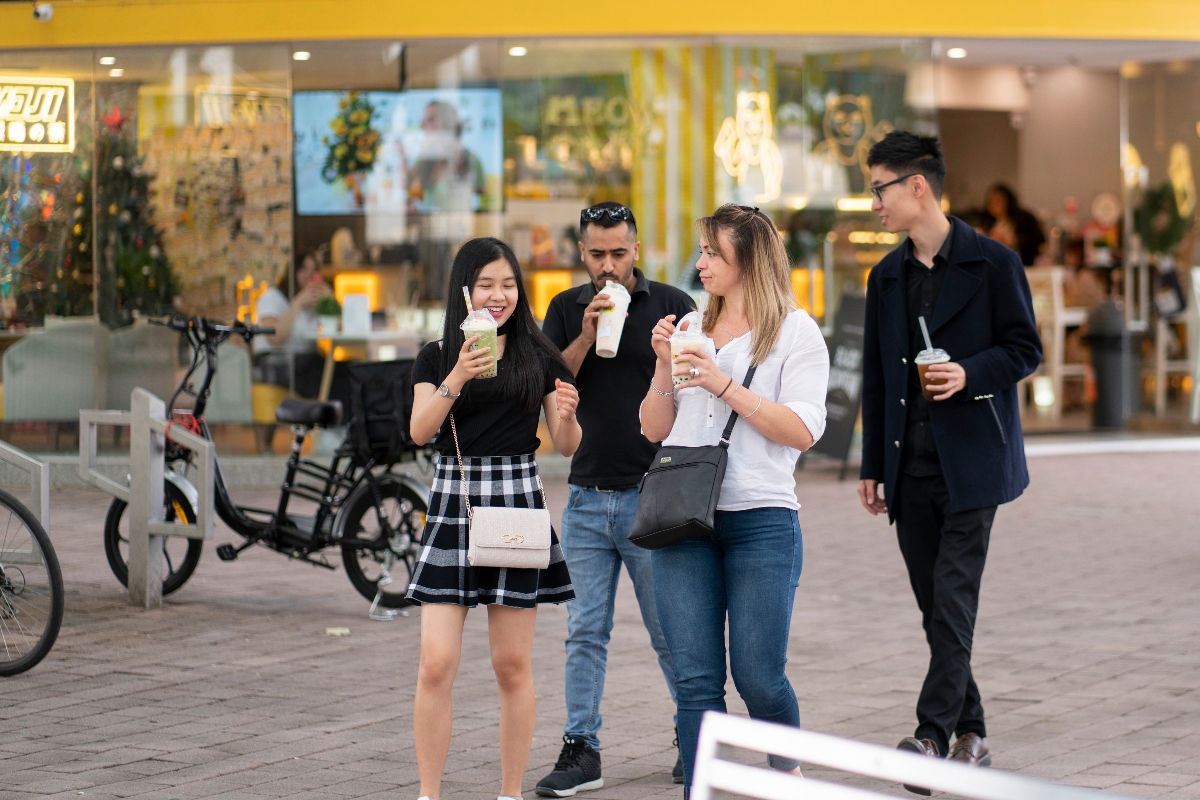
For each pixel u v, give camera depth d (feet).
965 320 21.40
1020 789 8.19
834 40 56.08
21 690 26.30
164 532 33.47
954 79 70.74
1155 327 65.62
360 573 33.32
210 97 54.85
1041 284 68.08
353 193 54.85
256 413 54.49
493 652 18.88
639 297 21.30
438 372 18.90
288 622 32.30
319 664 28.35
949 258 21.47
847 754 9.06
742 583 17.22
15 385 55.62
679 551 17.46
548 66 55.36
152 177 55.16
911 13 55.72
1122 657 28.32
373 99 54.75
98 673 27.55
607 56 55.62
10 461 29.07
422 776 18.45
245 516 34.22
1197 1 58.03
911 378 21.79
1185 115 65.21
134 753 22.29
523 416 18.71
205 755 22.20
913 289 21.86
